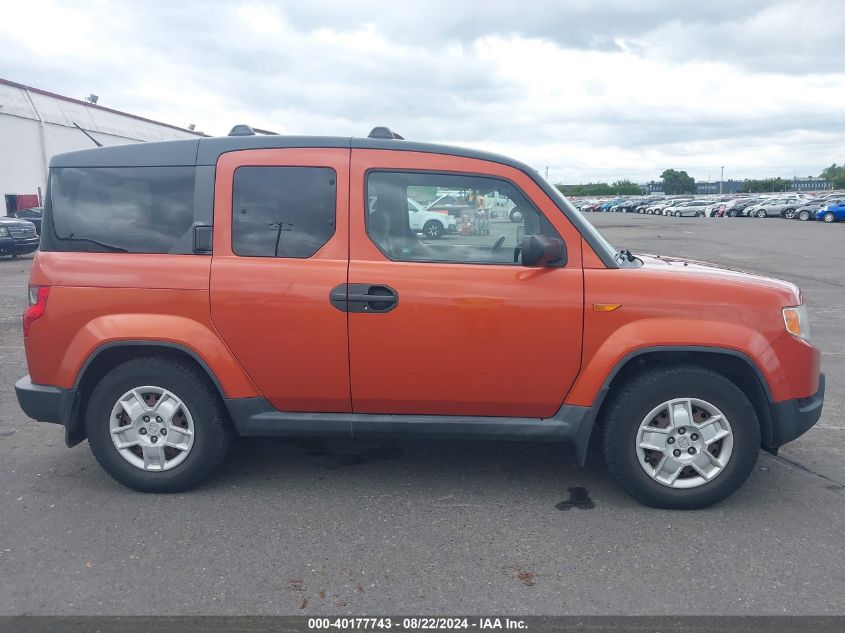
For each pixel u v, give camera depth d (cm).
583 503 414
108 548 357
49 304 407
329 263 398
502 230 402
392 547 360
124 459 419
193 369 411
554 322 390
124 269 404
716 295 392
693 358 407
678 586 323
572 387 397
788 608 306
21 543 362
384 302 391
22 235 1873
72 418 415
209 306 399
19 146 2770
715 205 5881
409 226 402
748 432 392
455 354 394
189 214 407
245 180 406
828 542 366
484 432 404
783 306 396
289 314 396
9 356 776
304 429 410
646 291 390
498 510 404
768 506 410
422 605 308
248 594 316
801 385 397
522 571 337
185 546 359
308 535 372
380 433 409
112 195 414
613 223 4381
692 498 398
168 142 416
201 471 418
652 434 397
